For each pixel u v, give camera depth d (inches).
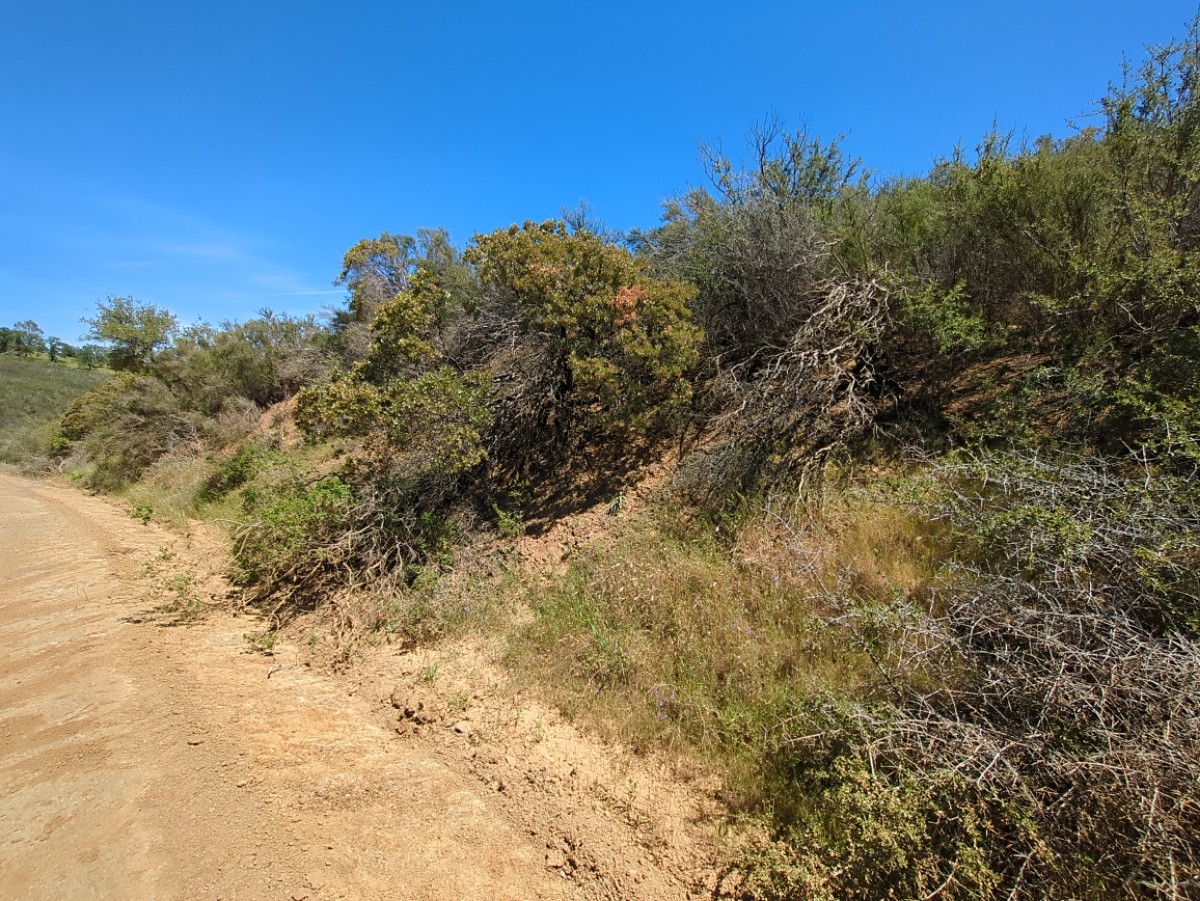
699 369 281.9
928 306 204.7
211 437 663.8
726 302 284.8
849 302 232.5
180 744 145.5
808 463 214.5
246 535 279.7
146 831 115.3
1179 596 110.7
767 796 116.6
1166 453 138.3
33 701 170.4
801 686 135.2
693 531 211.2
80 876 104.5
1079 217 207.5
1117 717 95.3
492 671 175.9
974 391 218.1
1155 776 83.7
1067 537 118.2
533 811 122.4
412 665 186.7
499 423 303.6
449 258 498.6
